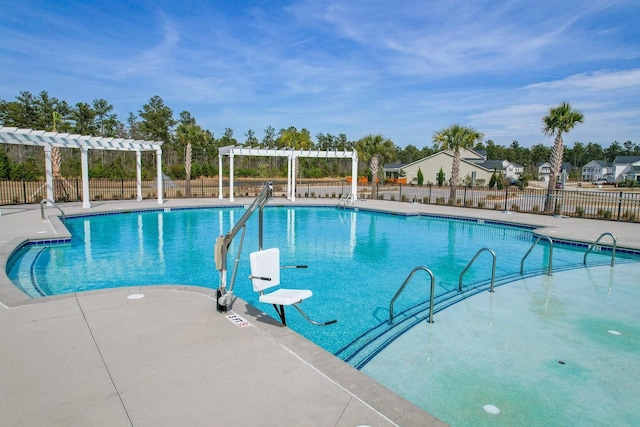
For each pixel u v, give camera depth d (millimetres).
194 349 3242
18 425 2217
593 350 4270
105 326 3703
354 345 4492
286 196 24266
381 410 2428
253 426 2252
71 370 2867
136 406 2430
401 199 22094
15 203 16297
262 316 4020
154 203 18156
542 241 11156
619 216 13984
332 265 8523
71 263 8312
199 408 2422
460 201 20109
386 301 6117
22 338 3414
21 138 13648
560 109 16203
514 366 3912
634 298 6059
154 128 49844
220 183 21234
